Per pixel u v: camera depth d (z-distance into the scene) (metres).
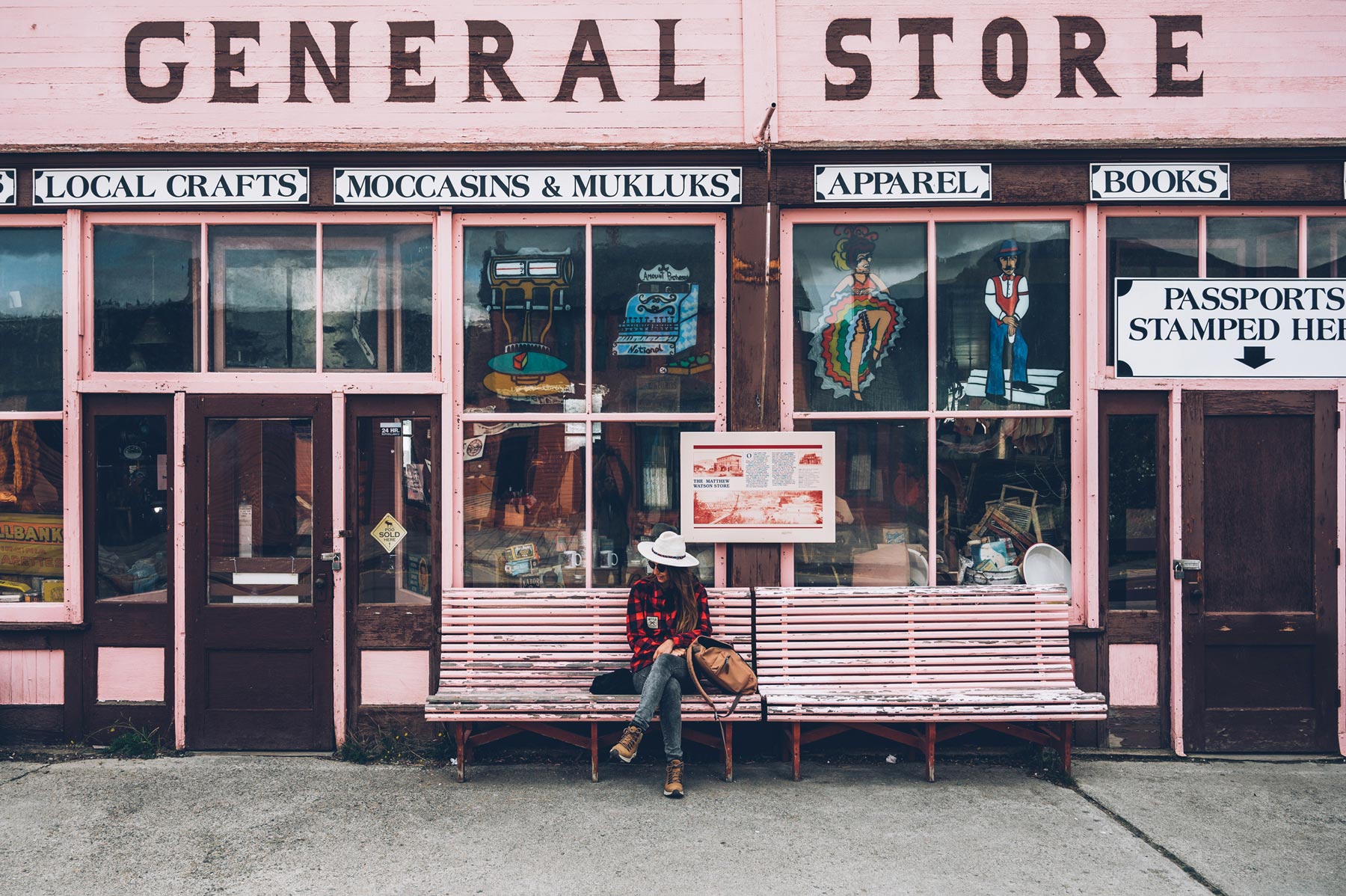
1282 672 5.52
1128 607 5.56
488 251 5.60
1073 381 5.58
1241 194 5.54
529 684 5.14
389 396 5.55
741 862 4.02
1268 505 5.55
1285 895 3.80
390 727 5.47
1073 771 5.19
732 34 5.55
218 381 5.51
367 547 5.56
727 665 4.78
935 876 3.91
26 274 5.62
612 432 5.60
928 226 5.61
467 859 4.04
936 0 5.54
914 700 4.97
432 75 5.54
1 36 5.50
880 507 5.62
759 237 5.51
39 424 5.61
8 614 5.52
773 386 5.50
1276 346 5.57
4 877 3.88
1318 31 5.54
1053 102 5.56
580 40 5.54
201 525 5.50
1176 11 5.55
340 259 5.62
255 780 4.98
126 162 5.50
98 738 5.50
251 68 5.53
